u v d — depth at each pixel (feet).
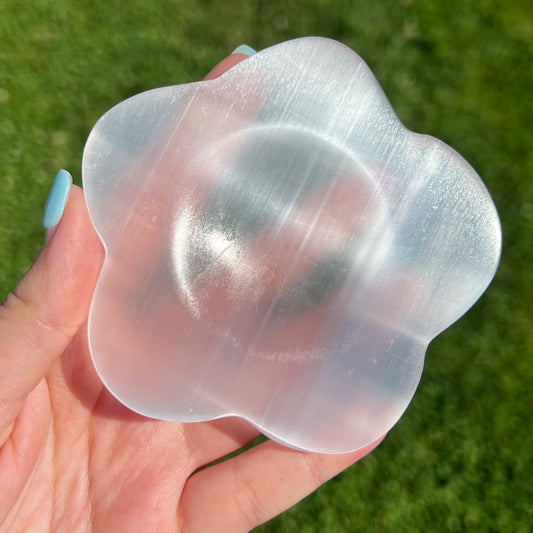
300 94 0.46
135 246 0.44
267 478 0.59
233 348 0.45
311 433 0.44
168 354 0.44
